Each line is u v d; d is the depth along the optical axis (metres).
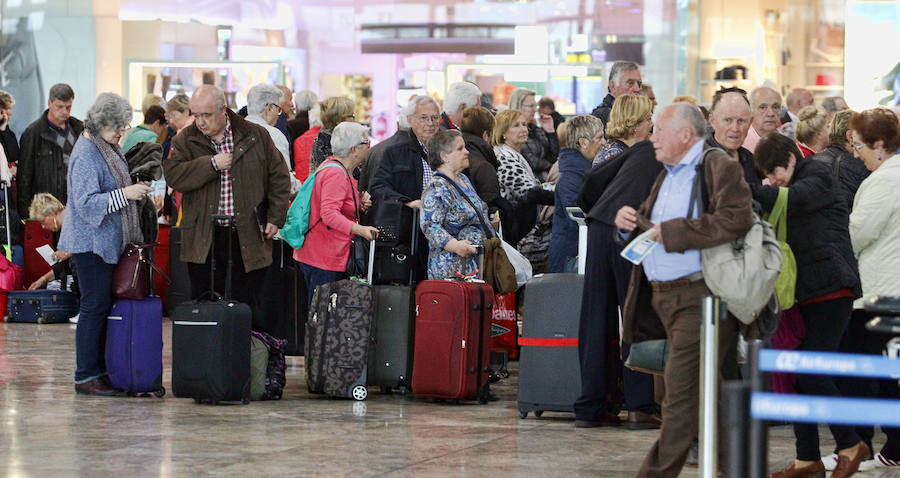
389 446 8.63
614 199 8.86
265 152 10.83
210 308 10.35
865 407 5.56
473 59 24.33
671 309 6.93
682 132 6.94
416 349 10.66
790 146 7.96
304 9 24.62
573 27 23.88
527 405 9.88
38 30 24.59
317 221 11.23
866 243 8.32
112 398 10.77
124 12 24.42
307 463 8.00
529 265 11.28
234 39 24.58
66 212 10.79
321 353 10.85
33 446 8.53
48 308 16.91
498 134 12.95
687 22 23.52
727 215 6.67
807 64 23.56
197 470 7.75
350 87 24.73
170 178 10.67
